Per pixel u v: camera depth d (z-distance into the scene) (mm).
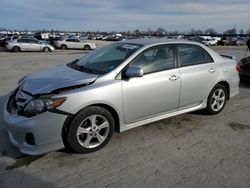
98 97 3547
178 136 4270
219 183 3049
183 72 4461
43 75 3990
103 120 3711
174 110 4539
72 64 4629
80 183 3037
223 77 5105
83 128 3564
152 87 4062
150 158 3588
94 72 3934
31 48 25766
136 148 3854
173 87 4324
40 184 3010
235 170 3314
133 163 3459
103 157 3596
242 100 6426
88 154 3662
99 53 4609
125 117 3924
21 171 3246
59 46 31516
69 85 3480
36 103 3279
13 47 24969
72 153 3674
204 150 3824
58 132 3391
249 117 5199
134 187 2973
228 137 4266
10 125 3363
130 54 4027
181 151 3785
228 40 49281
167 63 4332
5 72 10758
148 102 4082
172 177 3162
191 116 5145
